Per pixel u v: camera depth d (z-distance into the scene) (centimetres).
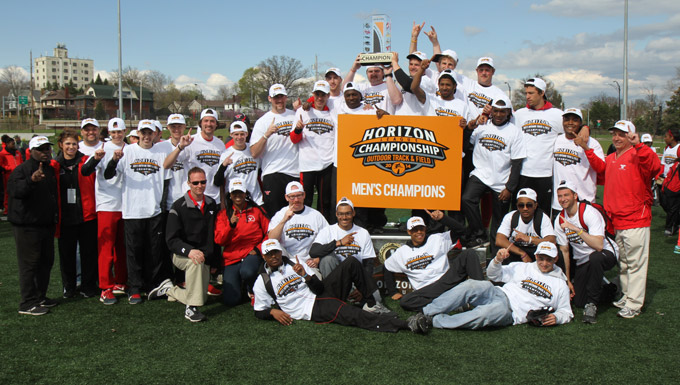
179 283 655
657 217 1216
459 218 659
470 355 450
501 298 522
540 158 639
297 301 536
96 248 631
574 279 582
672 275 712
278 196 677
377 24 719
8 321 536
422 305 561
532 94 645
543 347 468
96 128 657
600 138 4962
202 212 586
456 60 735
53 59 16562
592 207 571
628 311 548
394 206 628
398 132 621
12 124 5522
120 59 2425
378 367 426
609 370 423
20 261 555
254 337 492
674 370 423
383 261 626
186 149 666
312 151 673
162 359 443
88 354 454
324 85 659
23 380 405
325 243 583
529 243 577
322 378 407
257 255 596
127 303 602
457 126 611
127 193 602
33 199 548
